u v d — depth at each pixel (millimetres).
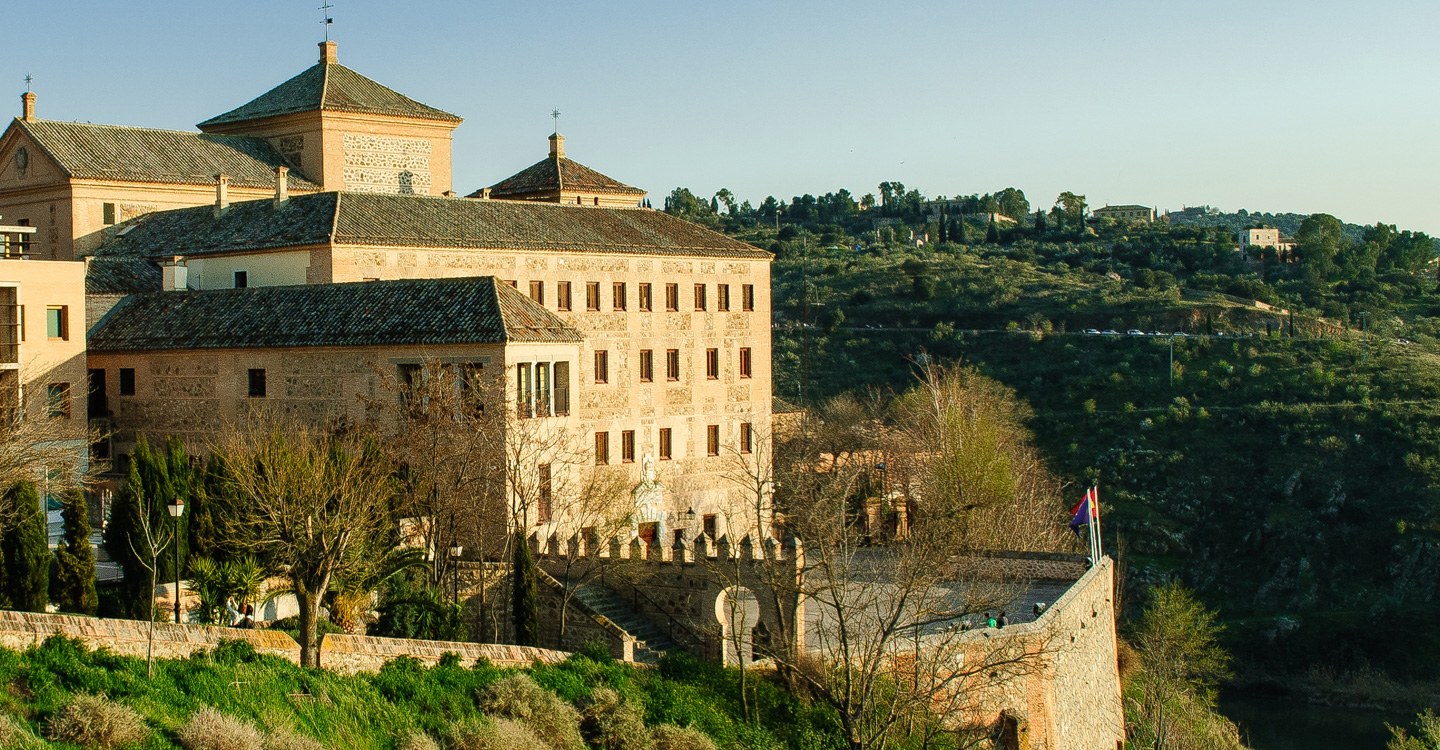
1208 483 105062
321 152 75875
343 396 53969
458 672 35438
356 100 76875
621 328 69688
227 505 41250
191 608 39156
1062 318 143375
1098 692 52906
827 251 191125
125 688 28469
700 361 74062
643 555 46938
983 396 88625
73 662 28578
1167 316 140875
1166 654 67000
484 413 48344
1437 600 91562
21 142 71188
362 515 37250
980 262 180125
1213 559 98438
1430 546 94938
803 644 43062
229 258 63219
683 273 73250
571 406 55031
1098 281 163375
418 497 45656
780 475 66000
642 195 84312
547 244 66375
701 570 45625
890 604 41750
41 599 36031
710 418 74500
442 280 55562
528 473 49594
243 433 51250
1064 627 47781
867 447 83188
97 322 61219
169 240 66375
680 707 37938
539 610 45406
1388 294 161750
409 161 79188
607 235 70500
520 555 42594
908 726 37312
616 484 53844
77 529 37812
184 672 30094
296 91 78312
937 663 38719
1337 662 87625
